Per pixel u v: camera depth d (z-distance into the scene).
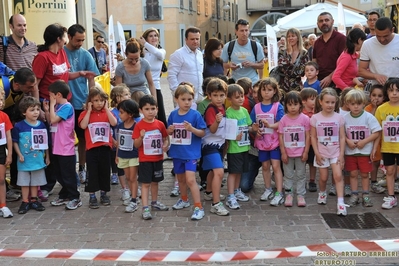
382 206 6.05
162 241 5.20
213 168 6.01
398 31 10.97
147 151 5.94
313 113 6.59
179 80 7.44
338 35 7.87
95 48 12.62
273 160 6.36
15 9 9.76
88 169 6.41
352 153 6.08
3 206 6.16
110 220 5.94
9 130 6.16
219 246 5.02
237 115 6.22
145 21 37.97
